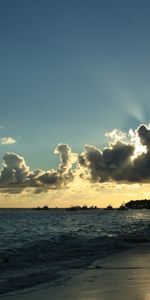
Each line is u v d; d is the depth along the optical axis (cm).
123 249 3175
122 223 9681
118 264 2292
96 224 9100
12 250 2953
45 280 1786
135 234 5053
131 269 2091
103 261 2438
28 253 2780
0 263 2286
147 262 2375
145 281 1728
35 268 2186
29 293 1535
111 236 4566
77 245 3412
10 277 1875
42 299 1430
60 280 1784
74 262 2409
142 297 1423
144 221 11281
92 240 3916
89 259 2548
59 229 6956
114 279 1784
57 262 2420
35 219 12838
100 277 1845
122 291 1524
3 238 4744
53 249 3073
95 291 1538
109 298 1415
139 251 3031
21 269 2150
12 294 1520
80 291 1548
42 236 5103
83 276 1880
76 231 6106
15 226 8106
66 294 1502
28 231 6356
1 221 10888
